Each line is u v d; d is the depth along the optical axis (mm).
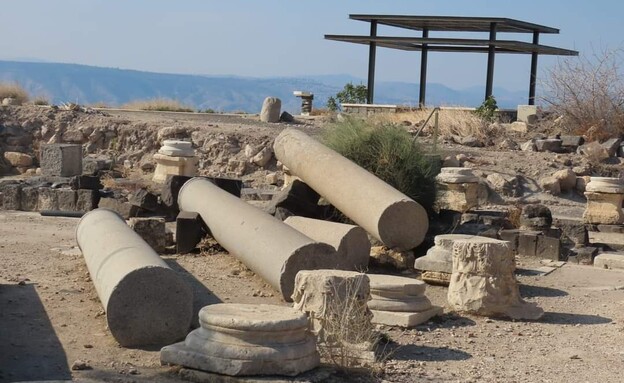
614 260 15516
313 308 9258
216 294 11805
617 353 9805
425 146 17875
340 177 14578
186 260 14078
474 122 29750
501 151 27312
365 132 16656
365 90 43688
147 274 9352
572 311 12016
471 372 8844
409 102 36219
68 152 23641
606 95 30016
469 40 37250
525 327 11031
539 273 14695
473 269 11500
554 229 17219
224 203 14305
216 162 27531
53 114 31109
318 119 35688
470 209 19109
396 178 15883
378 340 9398
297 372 8000
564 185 24250
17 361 8672
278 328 7988
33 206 19953
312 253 11516
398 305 10688
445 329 10695
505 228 17438
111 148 29844
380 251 14055
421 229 13906
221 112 41406
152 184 23406
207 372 8008
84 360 8797
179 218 14656
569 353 9789
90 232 12281
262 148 27438
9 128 30344
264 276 11898
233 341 8008
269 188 25078
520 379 8680
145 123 30172
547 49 40188
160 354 8273
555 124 30781
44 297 11367
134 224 14648
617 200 20656
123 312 9273
